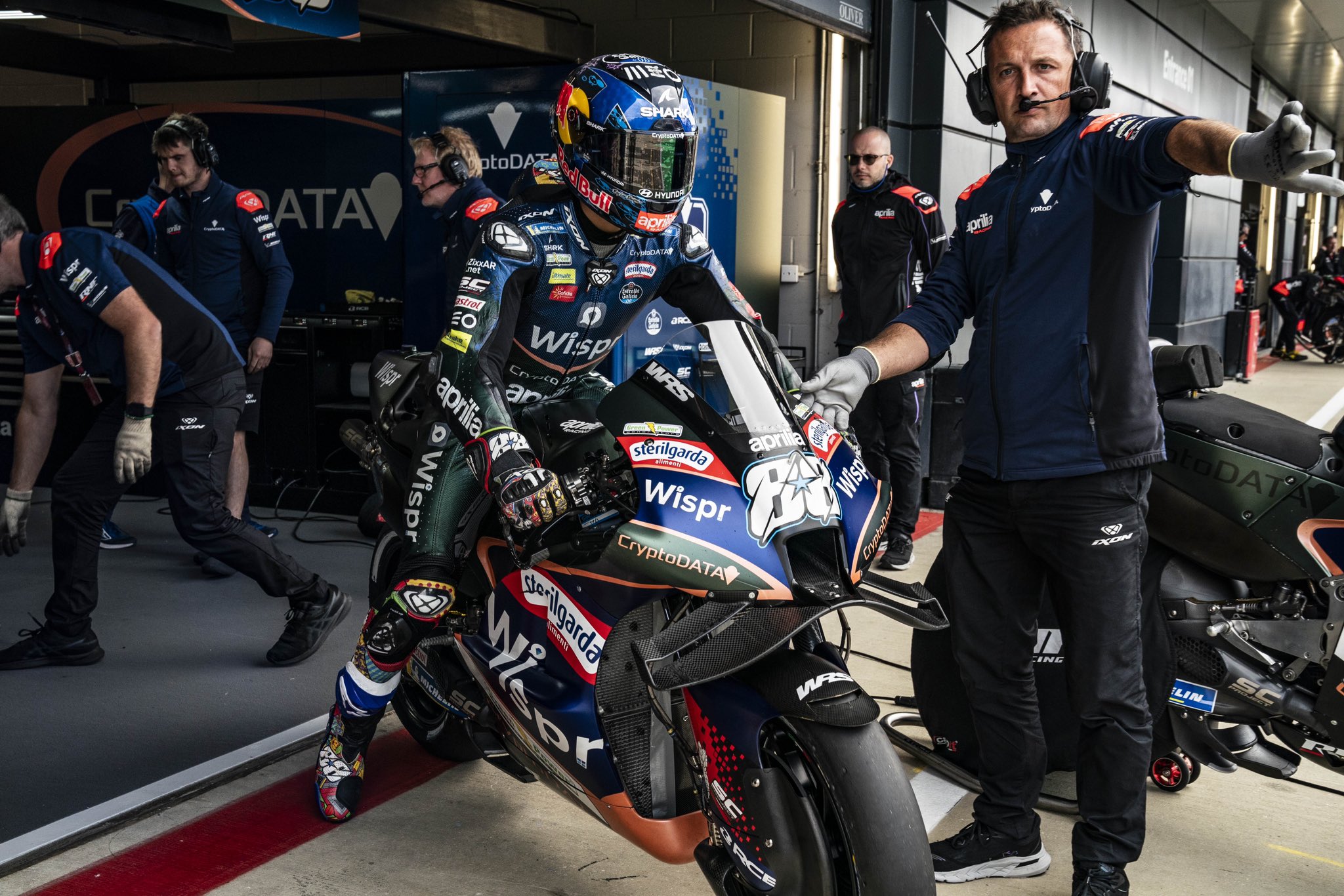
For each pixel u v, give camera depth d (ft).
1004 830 8.10
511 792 9.45
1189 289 38.60
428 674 8.59
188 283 16.37
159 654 12.78
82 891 7.69
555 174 7.25
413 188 19.58
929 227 17.06
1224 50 43.37
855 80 21.07
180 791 9.13
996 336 7.51
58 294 10.94
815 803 6.00
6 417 21.44
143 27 15.98
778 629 5.51
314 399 20.30
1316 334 53.83
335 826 8.76
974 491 7.88
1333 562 8.16
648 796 6.65
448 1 20.53
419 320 19.88
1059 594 7.61
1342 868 8.35
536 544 6.36
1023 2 7.27
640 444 5.95
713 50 24.03
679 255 7.61
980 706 8.06
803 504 5.72
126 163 23.70
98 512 12.11
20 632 12.63
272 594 12.34
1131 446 7.16
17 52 27.66
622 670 6.54
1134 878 8.15
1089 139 7.10
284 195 23.29
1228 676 8.55
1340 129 89.40
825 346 23.91
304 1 15.38
